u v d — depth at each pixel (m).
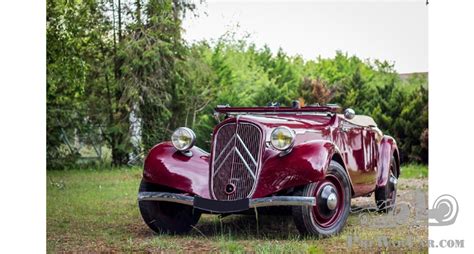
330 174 5.21
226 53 10.76
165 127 11.15
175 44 10.94
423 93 9.43
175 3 10.91
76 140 11.07
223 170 5.27
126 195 7.82
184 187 5.26
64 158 10.87
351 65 9.77
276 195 5.20
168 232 5.61
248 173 5.19
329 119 5.89
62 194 7.79
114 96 11.42
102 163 11.09
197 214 5.79
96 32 10.81
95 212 6.71
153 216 5.50
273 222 6.09
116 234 5.68
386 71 9.58
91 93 11.17
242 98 10.63
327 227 5.23
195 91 10.98
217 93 10.83
